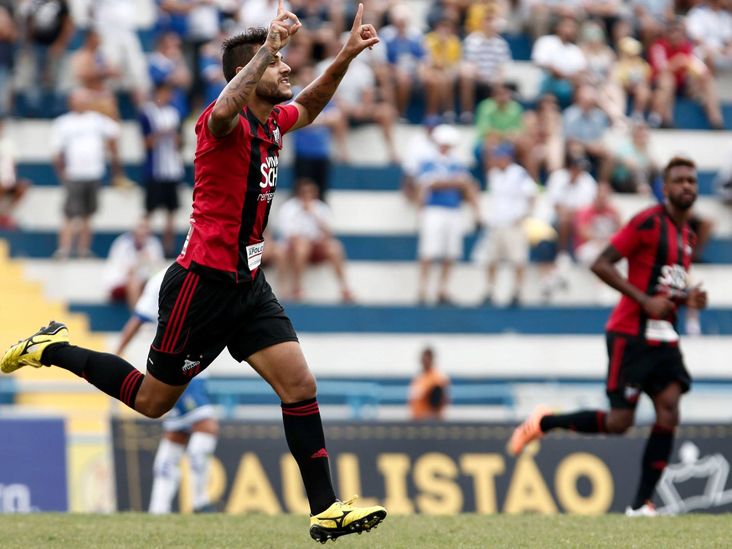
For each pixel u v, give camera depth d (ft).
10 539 67.67
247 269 57.72
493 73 201.46
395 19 200.64
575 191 184.24
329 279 182.19
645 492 89.76
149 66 184.65
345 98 195.11
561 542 66.28
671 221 88.74
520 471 130.31
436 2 211.20
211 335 58.34
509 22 218.38
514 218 181.27
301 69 184.34
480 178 195.62
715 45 223.51
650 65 213.25
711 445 132.67
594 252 183.32
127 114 195.62
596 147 192.03
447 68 201.57
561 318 182.91
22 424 127.65
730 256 195.93
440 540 67.31
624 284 87.76
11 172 179.01
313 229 179.22
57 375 158.71
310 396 59.31
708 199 204.44
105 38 193.77
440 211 180.14
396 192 194.39
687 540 67.46
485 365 180.96
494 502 129.18
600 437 131.54
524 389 171.73
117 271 170.19
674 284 88.79
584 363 182.80
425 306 180.34
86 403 153.99
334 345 177.47
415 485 129.29
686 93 216.13
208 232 56.80
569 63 201.05
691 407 179.22
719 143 211.41
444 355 180.04
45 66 192.34
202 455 109.60
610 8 214.90
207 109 56.70
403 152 198.80
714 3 224.94
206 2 190.80
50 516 81.92
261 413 162.61
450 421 131.75
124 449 126.41
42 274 174.19
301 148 181.47
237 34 59.52
